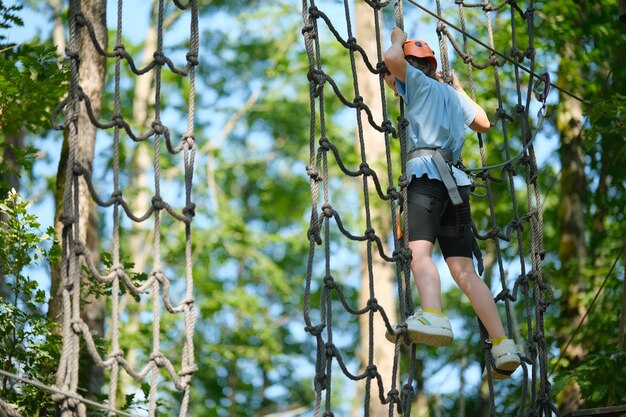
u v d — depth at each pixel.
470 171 17.33
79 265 12.71
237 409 53.72
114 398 12.44
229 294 51.19
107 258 21.48
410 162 16.11
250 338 55.25
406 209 15.74
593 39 37.59
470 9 40.25
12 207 20.12
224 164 56.88
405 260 15.52
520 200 40.56
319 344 14.52
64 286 12.54
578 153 36.53
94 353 12.41
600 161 36.31
